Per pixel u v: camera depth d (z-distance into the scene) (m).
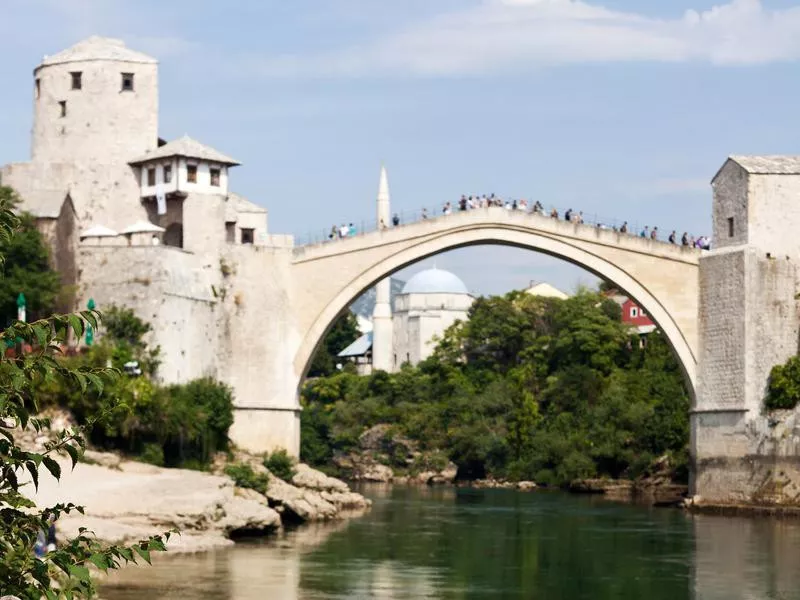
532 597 56.91
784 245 97.31
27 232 83.50
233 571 59.16
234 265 94.44
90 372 20.34
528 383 147.88
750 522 89.12
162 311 86.75
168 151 92.69
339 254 97.06
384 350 191.25
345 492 96.00
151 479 72.00
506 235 99.38
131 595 51.91
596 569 65.38
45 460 20.38
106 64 95.50
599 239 99.88
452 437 145.38
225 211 94.94
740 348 96.31
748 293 96.25
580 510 98.88
